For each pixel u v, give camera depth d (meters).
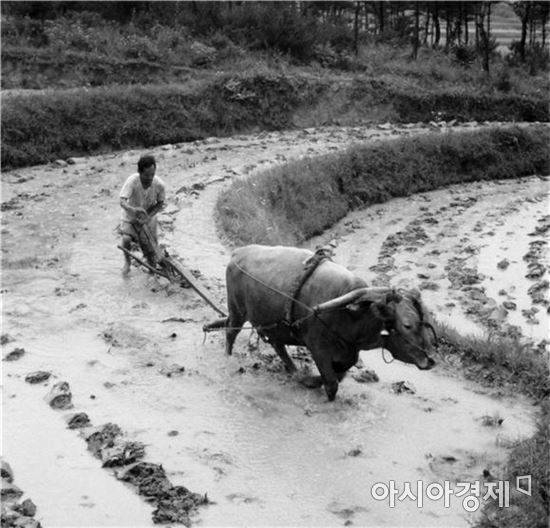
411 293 7.98
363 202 21.88
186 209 16.70
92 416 8.48
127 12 34.69
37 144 21.75
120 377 9.37
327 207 20.11
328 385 8.66
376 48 37.81
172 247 14.09
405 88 31.86
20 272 12.71
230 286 9.36
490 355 10.14
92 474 7.45
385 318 7.88
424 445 8.12
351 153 22.64
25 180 19.45
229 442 8.06
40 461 7.64
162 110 25.16
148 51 29.88
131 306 11.43
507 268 16.30
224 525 6.75
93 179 19.72
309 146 24.95
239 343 10.38
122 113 24.11
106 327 10.71
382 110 30.72
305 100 29.23
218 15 34.94
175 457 7.77
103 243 14.36
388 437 8.24
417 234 18.94
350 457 7.84
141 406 8.73
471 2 42.78
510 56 40.75
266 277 8.84
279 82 28.78
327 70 33.41
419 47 39.81
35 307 11.30
